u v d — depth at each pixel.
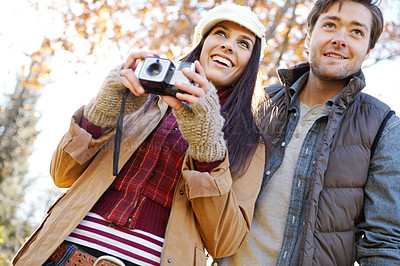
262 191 2.44
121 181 2.07
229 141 2.27
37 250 1.92
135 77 1.94
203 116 1.90
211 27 2.54
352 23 2.48
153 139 2.18
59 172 2.17
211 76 2.41
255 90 2.56
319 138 2.45
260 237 2.37
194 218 2.09
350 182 2.28
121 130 1.98
